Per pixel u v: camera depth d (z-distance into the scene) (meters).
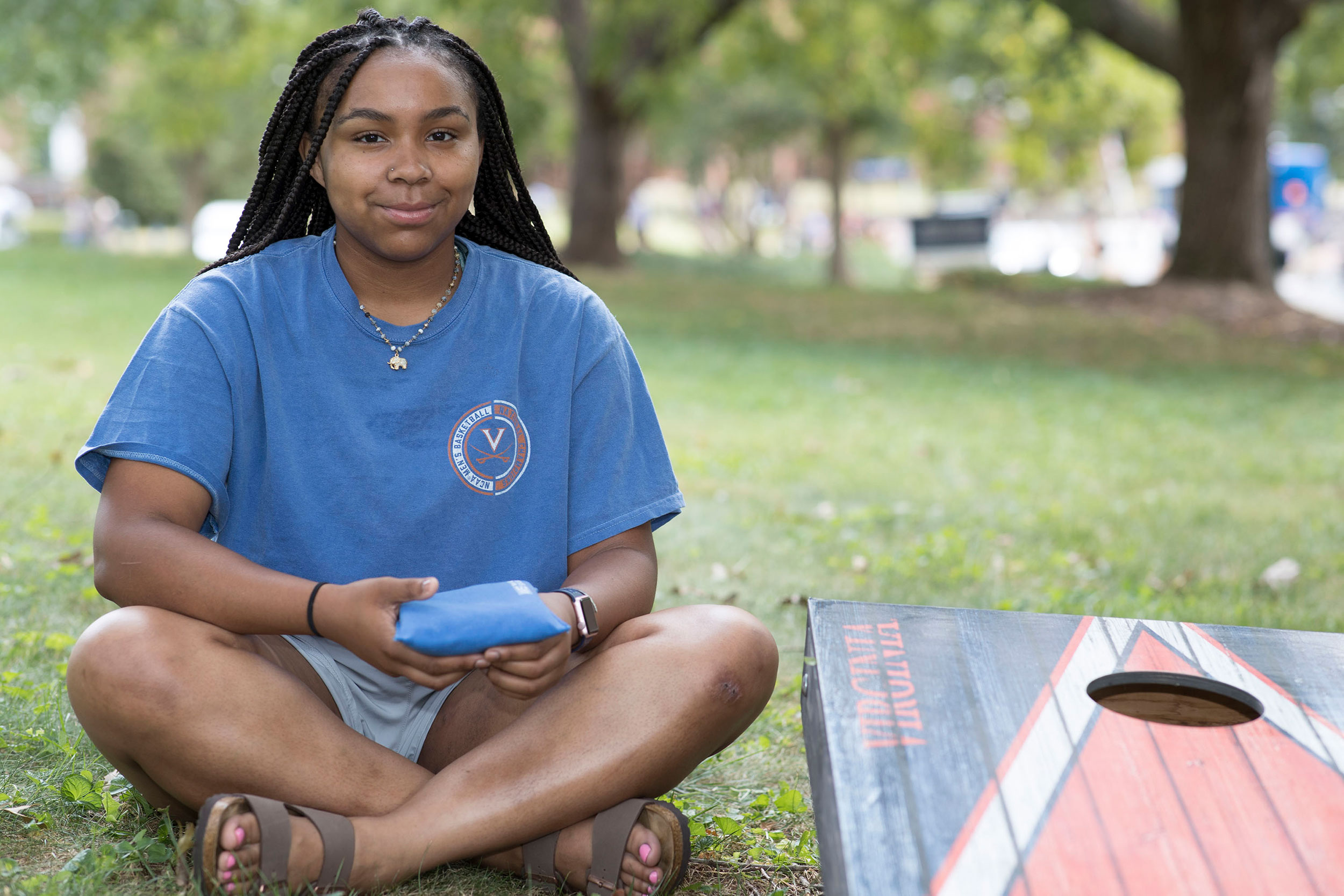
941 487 5.88
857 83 21.91
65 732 2.37
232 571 1.83
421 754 2.08
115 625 1.80
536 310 2.17
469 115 2.07
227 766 1.78
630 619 2.03
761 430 7.35
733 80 22.16
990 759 1.55
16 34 17.44
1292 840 1.42
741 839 2.21
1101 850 1.40
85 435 5.62
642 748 1.84
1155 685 1.79
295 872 1.69
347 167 2.01
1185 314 14.21
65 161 57.22
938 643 1.84
